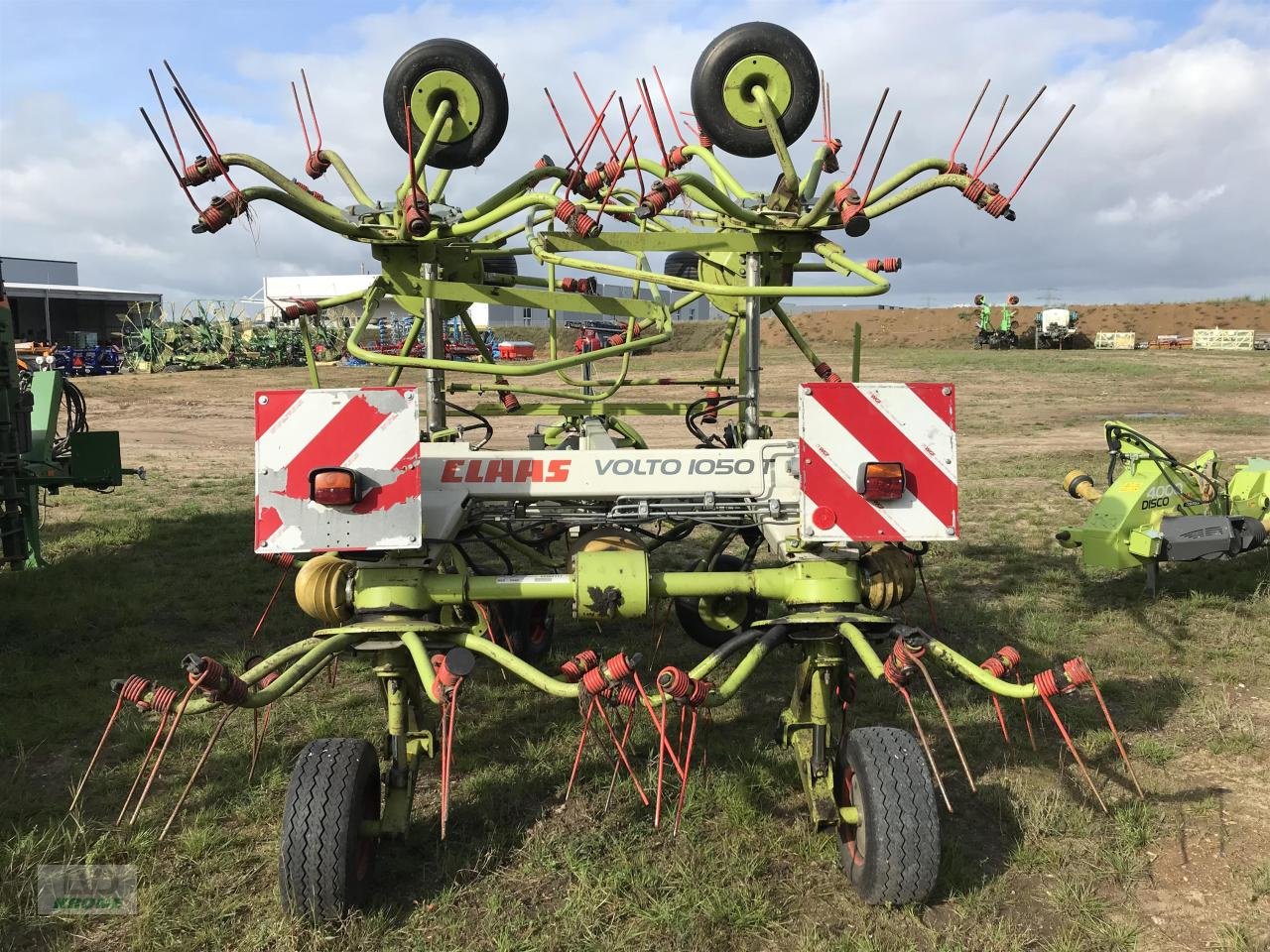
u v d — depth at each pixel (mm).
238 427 24328
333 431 3674
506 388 6352
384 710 5461
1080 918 3428
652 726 5141
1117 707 5383
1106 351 49281
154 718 5348
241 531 10875
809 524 3770
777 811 4227
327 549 3682
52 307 69438
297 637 6949
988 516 11281
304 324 5152
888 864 3316
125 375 41562
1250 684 5715
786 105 5133
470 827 4113
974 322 67875
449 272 5812
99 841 3926
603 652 6496
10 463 7578
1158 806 4246
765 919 3428
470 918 3477
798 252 4984
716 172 5375
